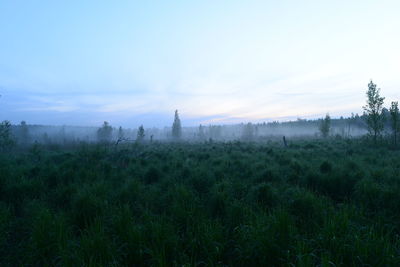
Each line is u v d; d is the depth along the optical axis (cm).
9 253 348
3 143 1600
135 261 308
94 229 351
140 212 466
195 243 326
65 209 493
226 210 446
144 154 1308
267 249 298
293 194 503
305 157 1088
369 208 460
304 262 266
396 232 371
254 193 532
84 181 677
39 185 628
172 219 402
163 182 689
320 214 410
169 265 287
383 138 1744
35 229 362
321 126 3569
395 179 593
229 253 325
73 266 279
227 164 934
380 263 265
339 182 596
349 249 288
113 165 934
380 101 1688
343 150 1320
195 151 1564
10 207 505
